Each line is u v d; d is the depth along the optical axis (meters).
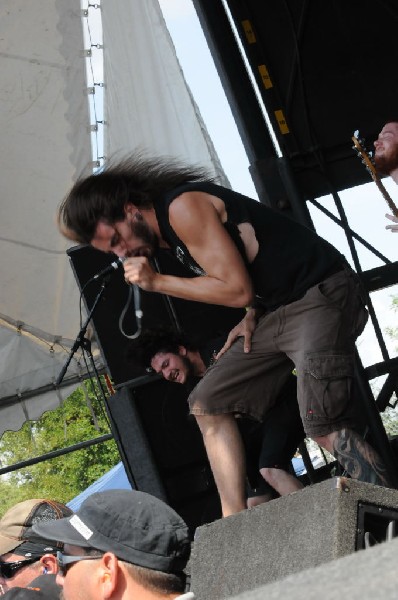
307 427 3.02
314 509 1.68
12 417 6.54
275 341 3.19
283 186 5.03
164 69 5.90
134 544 1.45
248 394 3.30
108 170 3.07
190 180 3.09
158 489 4.57
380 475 2.93
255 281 3.10
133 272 3.04
